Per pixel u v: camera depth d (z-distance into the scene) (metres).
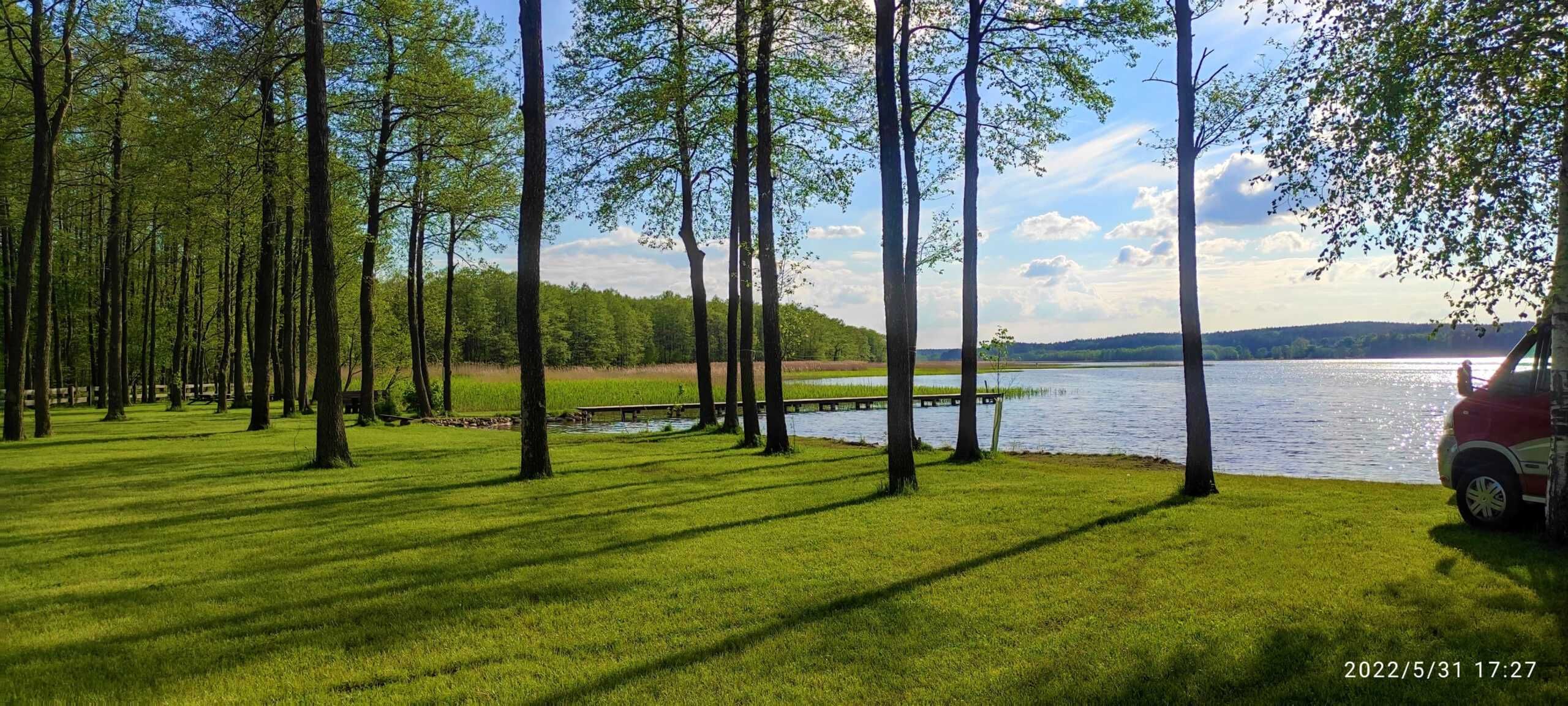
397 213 25.31
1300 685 3.83
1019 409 36.78
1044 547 6.63
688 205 19.70
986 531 7.35
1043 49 12.94
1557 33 6.83
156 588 5.75
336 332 13.17
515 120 21.72
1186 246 9.58
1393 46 7.38
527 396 11.61
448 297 28.23
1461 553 6.17
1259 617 4.77
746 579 5.78
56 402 33.94
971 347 13.65
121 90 19.70
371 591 5.63
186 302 32.59
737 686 3.95
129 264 31.66
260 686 4.04
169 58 14.05
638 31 14.88
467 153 21.66
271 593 5.61
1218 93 9.54
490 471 12.46
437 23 19.78
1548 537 6.30
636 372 61.09
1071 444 21.64
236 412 29.44
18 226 22.73
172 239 24.88
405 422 24.75
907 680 3.98
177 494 10.06
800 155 16.59
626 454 15.18
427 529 7.77
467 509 8.91
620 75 15.41
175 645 4.62
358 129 20.31
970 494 9.66
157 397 43.12
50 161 17.94
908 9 13.46
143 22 15.65
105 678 4.17
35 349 18.09
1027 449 20.41
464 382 41.84
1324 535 6.93
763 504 9.08
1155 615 4.82
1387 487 10.28
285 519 8.34
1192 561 6.08
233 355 36.00
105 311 31.16
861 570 5.98
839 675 4.04
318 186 13.06
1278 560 6.08
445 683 4.04
